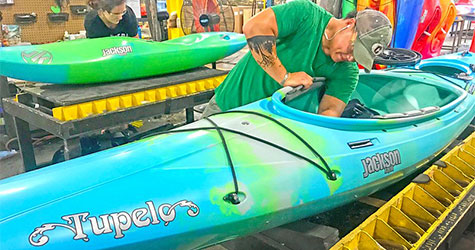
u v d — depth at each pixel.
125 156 1.06
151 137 1.21
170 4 3.66
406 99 2.12
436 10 3.36
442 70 2.50
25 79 2.26
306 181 1.15
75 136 1.90
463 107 1.88
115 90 2.25
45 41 3.22
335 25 1.40
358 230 1.21
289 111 1.37
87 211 0.89
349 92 1.62
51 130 1.91
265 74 1.58
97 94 2.13
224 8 3.22
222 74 2.83
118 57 2.40
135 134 2.73
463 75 2.27
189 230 0.96
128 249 0.90
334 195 1.20
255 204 1.04
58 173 0.98
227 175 1.06
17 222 0.83
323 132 1.31
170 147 1.12
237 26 5.14
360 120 1.37
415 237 1.30
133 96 2.28
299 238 1.17
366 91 2.16
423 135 1.54
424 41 3.52
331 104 1.61
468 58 2.62
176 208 0.96
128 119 2.15
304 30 1.40
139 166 1.03
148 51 2.53
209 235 1.01
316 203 1.17
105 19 2.61
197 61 2.87
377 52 1.32
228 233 1.04
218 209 1.00
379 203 1.59
